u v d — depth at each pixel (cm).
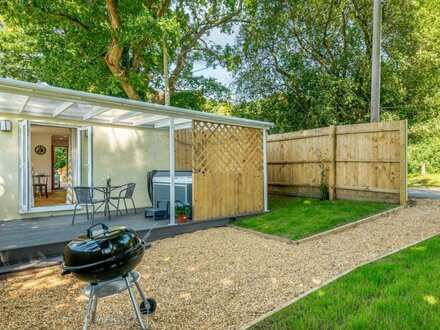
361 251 399
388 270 307
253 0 1082
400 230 468
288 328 223
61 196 991
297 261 384
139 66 1104
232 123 636
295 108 1260
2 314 274
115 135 732
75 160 700
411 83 1105
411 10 1020
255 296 293
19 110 564
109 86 938
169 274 362
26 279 357
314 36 1217
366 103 1095
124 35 803
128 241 213
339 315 233
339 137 726
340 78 1095
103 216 639
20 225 538
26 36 1041
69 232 480
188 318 257
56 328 249
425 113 1130
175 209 570
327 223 528
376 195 656
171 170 554
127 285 218
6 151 587
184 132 877
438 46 1052
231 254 428
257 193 677
